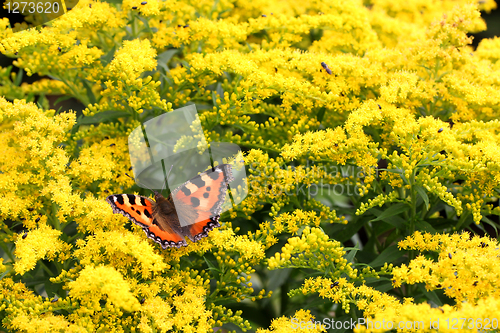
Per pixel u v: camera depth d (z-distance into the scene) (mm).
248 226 2537
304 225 2127
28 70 2359
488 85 2311
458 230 2295
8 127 2428
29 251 1754
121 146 2316
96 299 1690
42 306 1718
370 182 2217
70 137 2318
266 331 1794
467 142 2211
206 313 1821
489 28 3967
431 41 2283
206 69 2229
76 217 2020
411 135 1972
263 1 3045
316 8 3002
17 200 1940
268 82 2158
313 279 1933
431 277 1721
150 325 1734
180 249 1951
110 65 2088
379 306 1763
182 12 2707
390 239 2480
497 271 1621
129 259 1819
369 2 3600
